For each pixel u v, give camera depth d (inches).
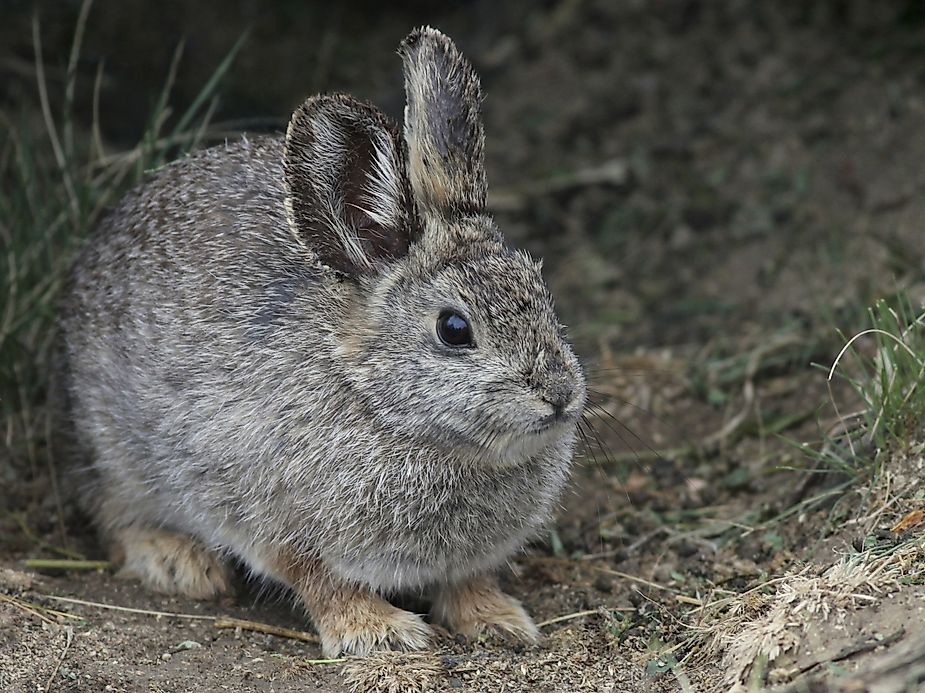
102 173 525.0
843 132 627.2
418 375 349.4
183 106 639.8
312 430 362.6
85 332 415.5
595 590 406.6
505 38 746.8
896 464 387.9
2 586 386.0
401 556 369.7
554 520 414.0
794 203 604.7
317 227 358.9
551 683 344.2
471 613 387.9
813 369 505.4
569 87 710.5
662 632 363.3
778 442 474.0
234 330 375.2
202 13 684.7
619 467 478.9
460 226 364.8
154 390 387.2
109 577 417.1
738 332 550.3
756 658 315.3
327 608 376.2
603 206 649.6
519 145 683.4
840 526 387.2
